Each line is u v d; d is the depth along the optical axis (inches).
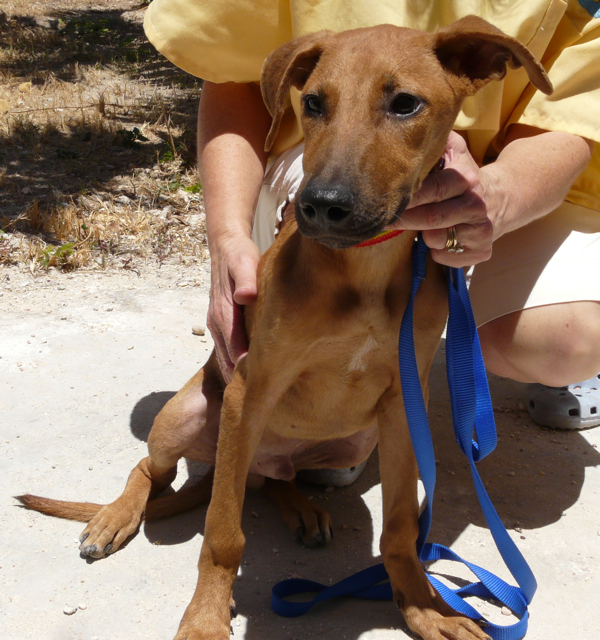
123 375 46.0
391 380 30.9
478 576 30.1
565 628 29.3
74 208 69.8
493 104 33.2
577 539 34.4
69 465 38.0
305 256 28.1
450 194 25.7
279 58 29.0
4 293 55.4
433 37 26.7
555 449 41.4
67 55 140.2
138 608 29.6
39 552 32.3
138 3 208.2
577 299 35.9
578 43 35.0
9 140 88.4
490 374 49.6
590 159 35.1
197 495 35.9
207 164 36.5
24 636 28.0
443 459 40.5
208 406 34.3
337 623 29.3
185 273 61.4
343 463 36.6
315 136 25.4
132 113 104.0
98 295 56.2
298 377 31.4
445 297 29.8
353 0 33.9
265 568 32.3
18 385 44.1
